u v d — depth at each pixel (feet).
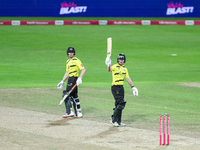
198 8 453.99
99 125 102.22
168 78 219.20
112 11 463.42
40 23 418.10
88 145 80.84
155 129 98.73
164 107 131.64
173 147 80.79
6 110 119.44
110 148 78.79
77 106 112.98
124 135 91.15
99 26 417.69
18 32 382.63
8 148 76.43
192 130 98.43
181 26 422.00
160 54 302.86
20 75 220.43
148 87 180.65
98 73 234.38
